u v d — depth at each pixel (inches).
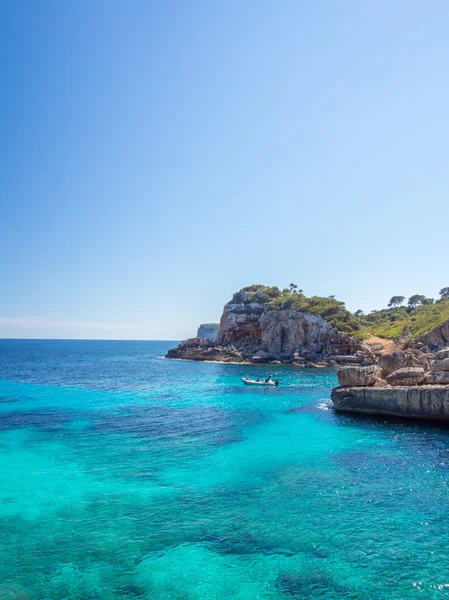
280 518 667.4
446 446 1106.7
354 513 685.3
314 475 875.4
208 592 482.3
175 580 504.4
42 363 4690.0
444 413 1346.0
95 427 1373.0
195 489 796.6
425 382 1561.3
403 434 1241.4
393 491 781.9
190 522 654.5
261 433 1269.7
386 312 6658.5
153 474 886.4
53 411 1694.1
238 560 546.9
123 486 813.2
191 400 1989.4
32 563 541.6
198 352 5497.1
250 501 736.3
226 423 1427.2
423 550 568.4
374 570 522.3
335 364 4052.7
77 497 757.3
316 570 523.2
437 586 489.7
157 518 668.1
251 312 5349.4
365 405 1528.1
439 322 3900.1
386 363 1863.9
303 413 1600.6
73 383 2751.0
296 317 4658.0
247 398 2046.0
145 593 480.7
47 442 1169.4
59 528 635.5
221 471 904.9
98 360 5497.1
